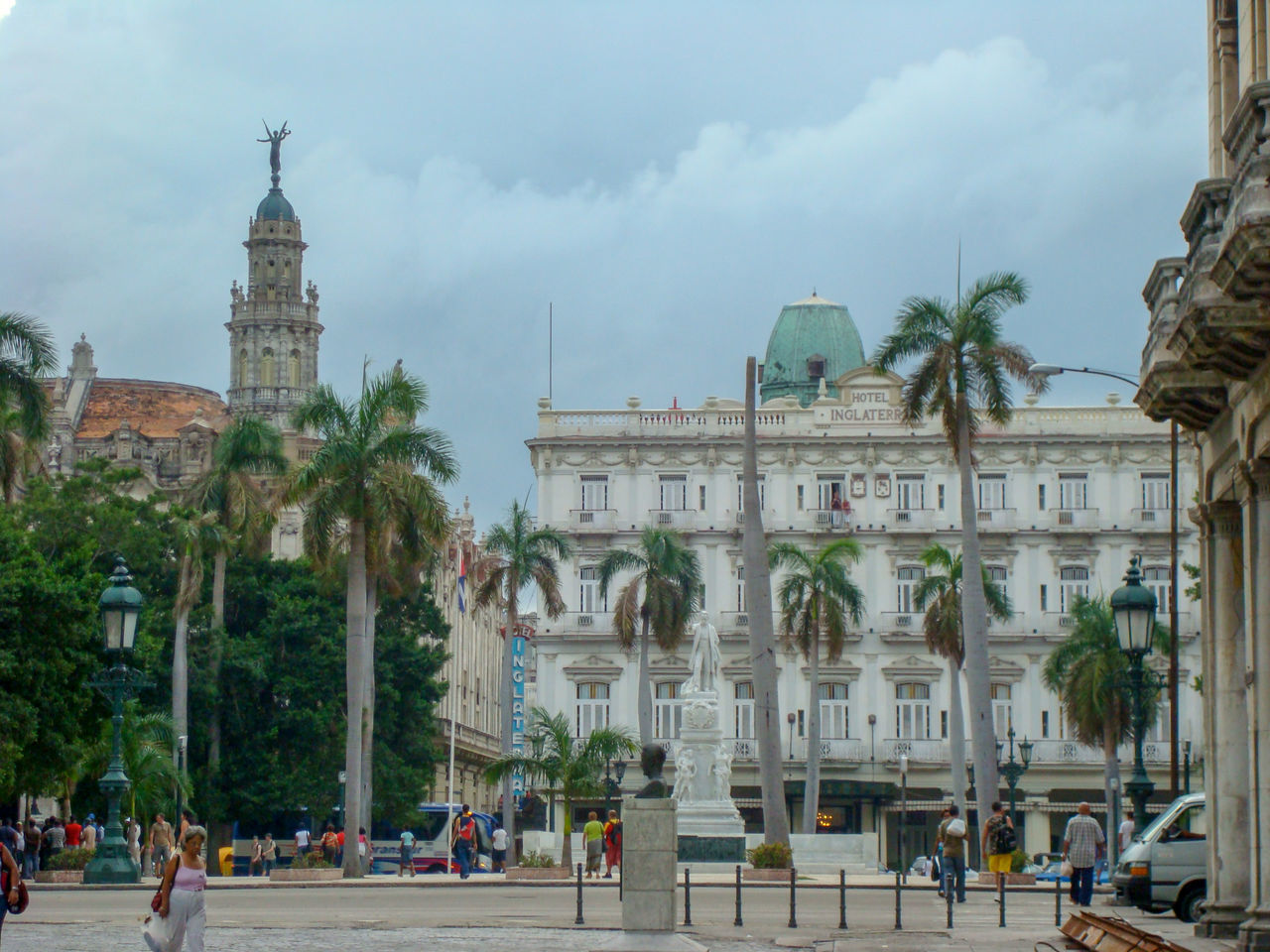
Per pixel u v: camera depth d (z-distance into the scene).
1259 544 24.00
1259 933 23.05
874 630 94.38
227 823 84.38
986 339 59.09
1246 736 27.03
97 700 57.03
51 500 78.62
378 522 57.22
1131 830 43.47
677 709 94.25
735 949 26.08
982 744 57.50
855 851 60.41
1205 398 26.22
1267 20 25.64
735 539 95.44
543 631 95.00
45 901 39.38
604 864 59.38
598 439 95.88
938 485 95.44
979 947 26.12
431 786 111.06
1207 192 23.08
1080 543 94.31
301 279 144.75
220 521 80.19
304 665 83.50
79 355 123.75
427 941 27.64
